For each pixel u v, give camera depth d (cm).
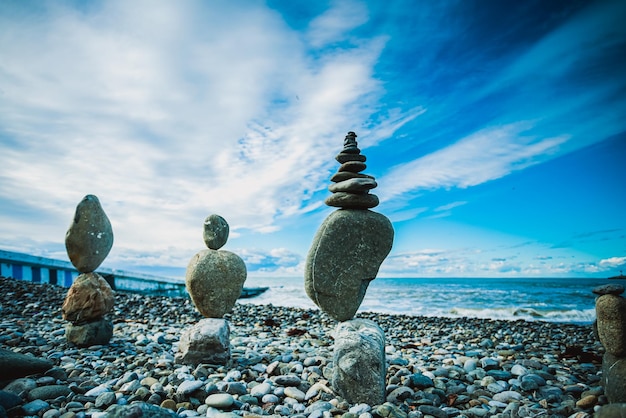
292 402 326
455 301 1989
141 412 229
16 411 272
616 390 291
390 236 375
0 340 512
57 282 1348
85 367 404
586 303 1838
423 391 362
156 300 1105
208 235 478
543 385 388
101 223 523
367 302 1970
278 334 758
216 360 422
